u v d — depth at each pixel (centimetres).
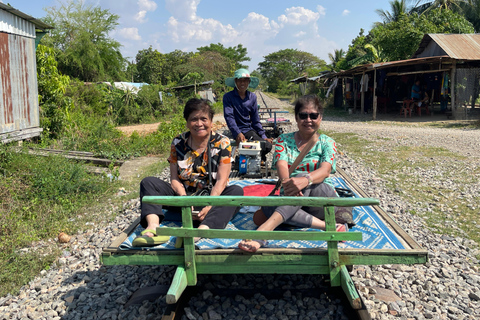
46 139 977
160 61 4853
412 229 493
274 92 7119
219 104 3072
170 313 276
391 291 340
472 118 1739
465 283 361
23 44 895
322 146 342
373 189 675
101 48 3491
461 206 584
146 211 316
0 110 806
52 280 389
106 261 283
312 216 309
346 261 272
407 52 2528
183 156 348
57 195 609
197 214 319
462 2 2886
